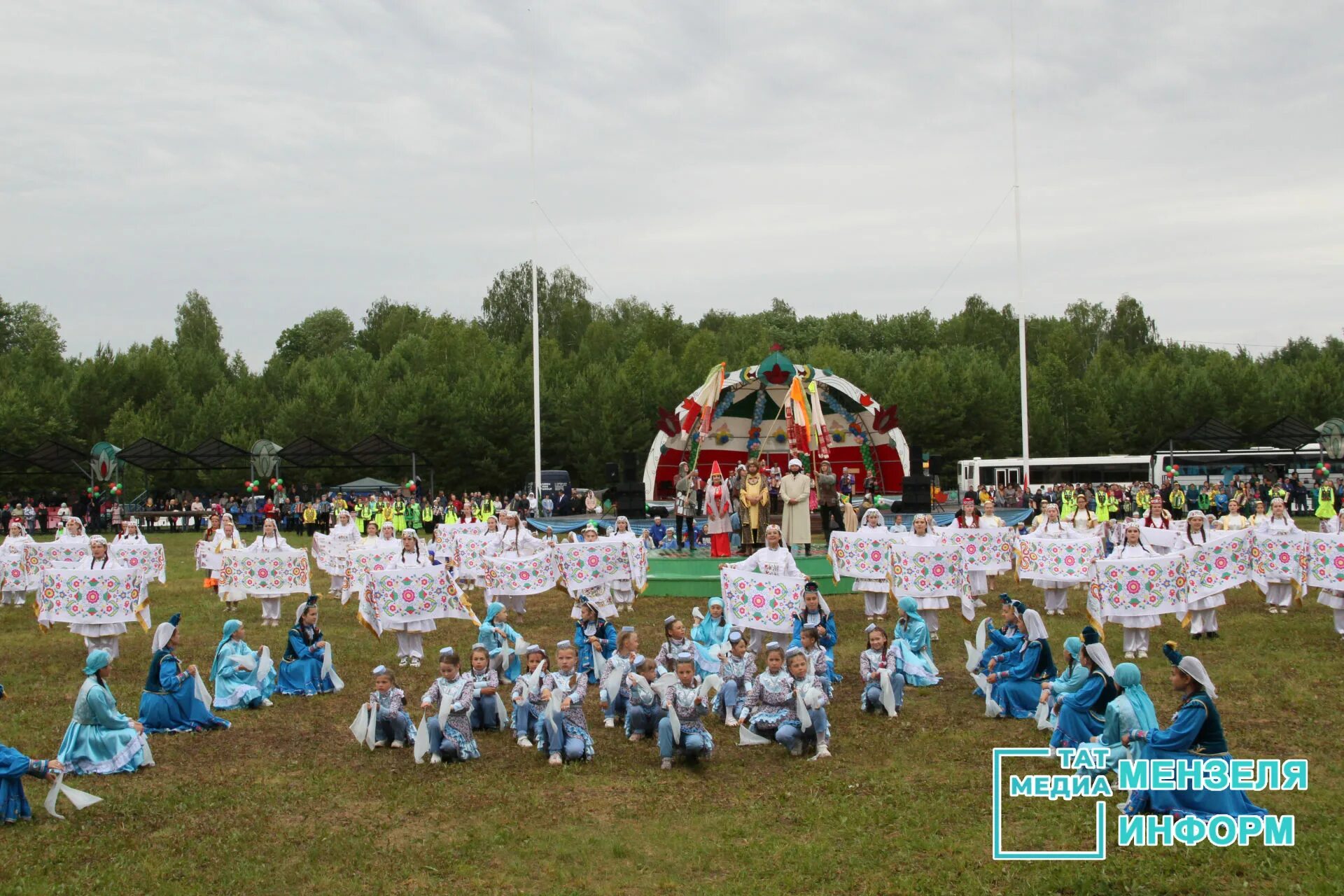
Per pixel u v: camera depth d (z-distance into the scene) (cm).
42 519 5416
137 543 2411
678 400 6812
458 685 1260
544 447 6712
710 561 2528
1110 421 7406
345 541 2630
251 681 1511
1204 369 7506
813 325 11262
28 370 7312
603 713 1455
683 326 9994
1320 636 1789
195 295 10419
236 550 2253
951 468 7119
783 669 1293
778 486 3178
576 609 2042
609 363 8381
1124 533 1778
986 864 916
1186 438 5800
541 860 959
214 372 8275
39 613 1811
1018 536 2161
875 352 9550
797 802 1091
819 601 1562
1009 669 1370
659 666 1421
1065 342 9631
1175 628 1925
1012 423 7231
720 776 1180
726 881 910
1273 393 7244
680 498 3006
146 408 6869
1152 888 859
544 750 1262
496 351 8750
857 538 2056
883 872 914
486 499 4784
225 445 5578
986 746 1244
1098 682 1166
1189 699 975
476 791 1141
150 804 1106
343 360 8812
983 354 9094
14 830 1038
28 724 1412
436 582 1788
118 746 1212
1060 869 897
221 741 1333
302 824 1054
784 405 3228
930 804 1062
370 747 1295
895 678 1414
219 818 1071
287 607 2461
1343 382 7294
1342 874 855
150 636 2080
